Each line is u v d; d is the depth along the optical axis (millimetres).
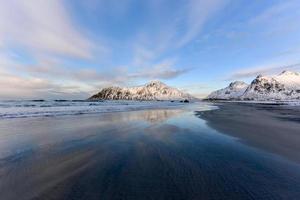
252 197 5246
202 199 5129
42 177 6344
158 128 16281
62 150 9516
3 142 10969
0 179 6160
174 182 6074
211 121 21250
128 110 39875
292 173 6867
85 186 5746
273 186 5863
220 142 11398
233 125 18125
